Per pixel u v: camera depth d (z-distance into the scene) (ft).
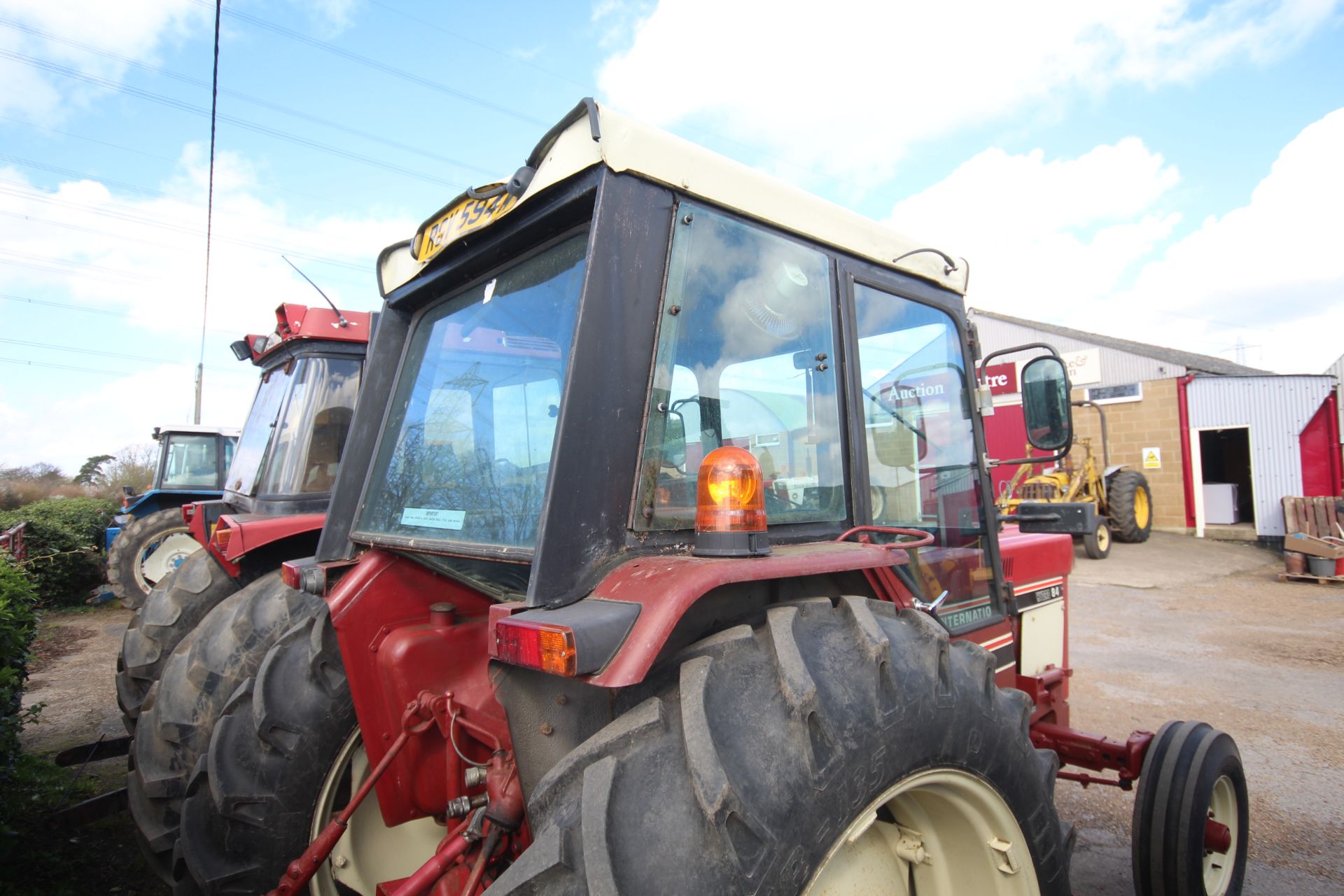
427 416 7.39
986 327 68.59
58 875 10.66
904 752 4.91
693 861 3.86
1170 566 40.47
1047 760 6.63
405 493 7.33
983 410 9.41
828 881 5.58
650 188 5.47
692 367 5.65
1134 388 54.65
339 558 7.84
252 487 16.05
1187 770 8.75
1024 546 11.07
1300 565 36.52
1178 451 52.44
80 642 27.37
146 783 9.30
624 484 5.11
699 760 4.05
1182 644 25.26
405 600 7.31
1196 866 8.57
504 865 5.55
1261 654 23.82
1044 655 11.34
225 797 7.50
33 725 17.62
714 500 5.01
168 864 9.42
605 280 5.10
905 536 7.32
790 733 4.41
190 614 14.06
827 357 6.84
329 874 8.05
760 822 4.02
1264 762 15.34
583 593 4.81
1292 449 48.03
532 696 5.21
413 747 6.79
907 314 8.21
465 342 7.05
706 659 4.60
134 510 32.99
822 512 6.55
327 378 15.61
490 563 6.86
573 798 4.16
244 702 8.09
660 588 4.50
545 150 5.63
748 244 6.23
